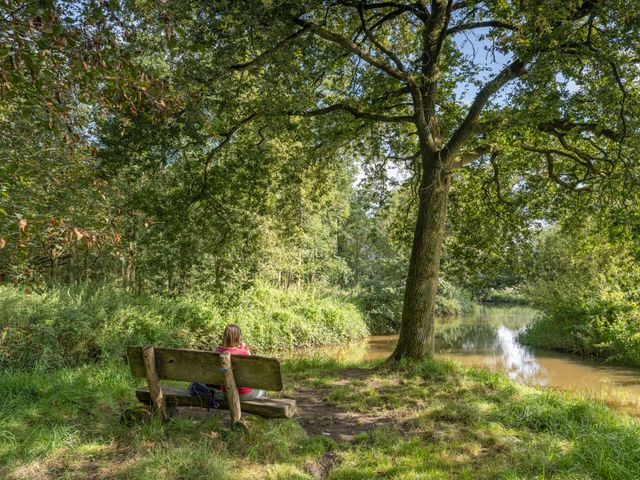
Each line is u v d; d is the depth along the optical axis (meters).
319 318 21.42
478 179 13.51
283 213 13.12
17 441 4.31
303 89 9.24
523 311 38.91
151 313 13.10
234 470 4.00
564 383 12.75
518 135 9.57
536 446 4.95
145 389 5.24
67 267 17.02
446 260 14.06
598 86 8.34
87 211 6.00
